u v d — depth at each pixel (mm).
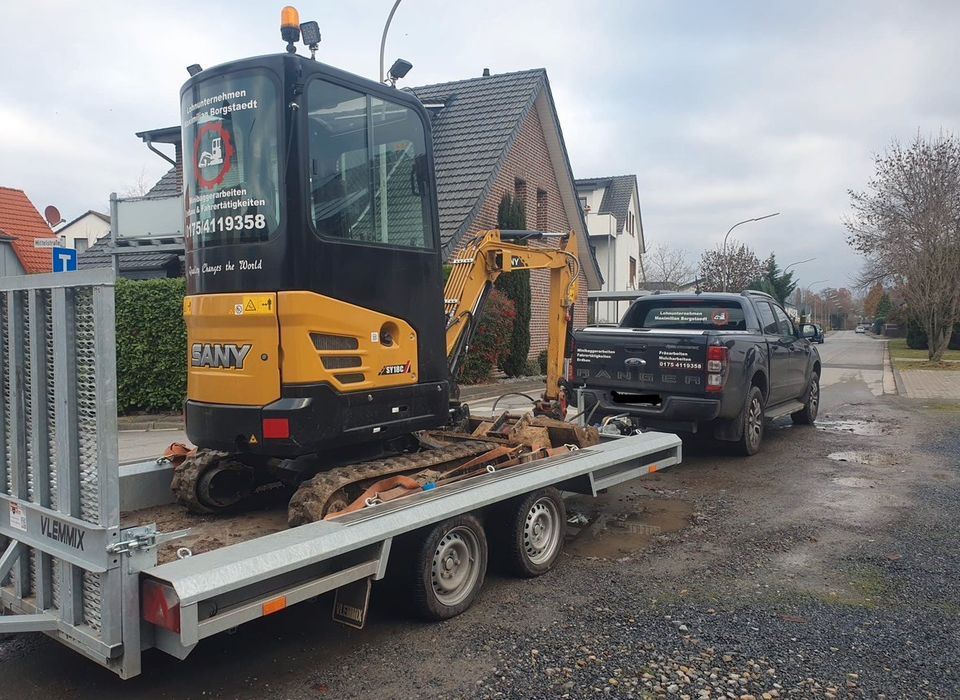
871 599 4621
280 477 4898
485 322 15664
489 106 19594
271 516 4945
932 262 24703
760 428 9391
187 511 4996
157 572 3164
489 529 5023
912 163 24719
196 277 4414
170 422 12516
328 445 4211
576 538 6016
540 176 21625
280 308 4043
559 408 7188
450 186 16797
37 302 3316
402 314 4711
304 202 4094
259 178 4141
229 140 4258
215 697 3518
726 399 8219
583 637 4113
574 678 3645
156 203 16109
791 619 4324
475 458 5289
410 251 4785
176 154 19953
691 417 8188
